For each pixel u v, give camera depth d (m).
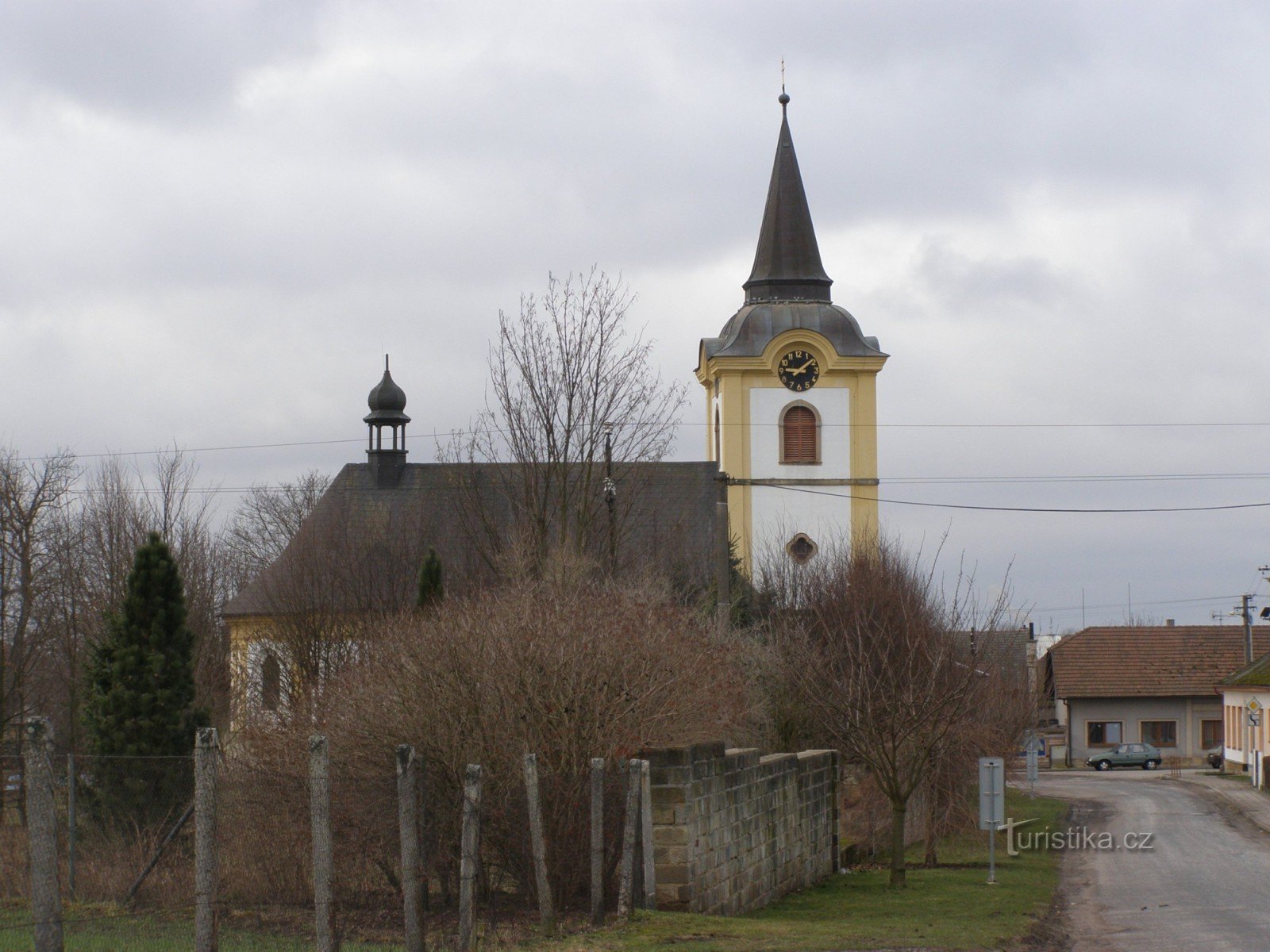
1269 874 31.83
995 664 41.50
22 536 49.19
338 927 16.22
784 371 74.00
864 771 37.88
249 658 46.41
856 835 36.72
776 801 25.77
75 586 52.44
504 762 19.69
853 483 73.75
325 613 47.09
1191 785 74.88
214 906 13.37
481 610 21.38
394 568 51.16
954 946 18.53
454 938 16.97
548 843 19.39
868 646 34.09
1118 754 100.75
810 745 36.81
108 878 18.66
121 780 19.44
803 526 73.75
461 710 19.80
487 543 42.84
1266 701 79.81
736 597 49.84
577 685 19.98
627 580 34.81
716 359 73.94
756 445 73.94
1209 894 27.66
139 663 30.94
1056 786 74.06
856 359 73.62
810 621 41.59
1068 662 106.38
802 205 76.75
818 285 75.88
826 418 73.94
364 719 20.25
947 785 37.50
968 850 38.78
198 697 42.59
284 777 19.36
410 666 20.19
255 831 18.81
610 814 19.88
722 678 23.83
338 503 69.19
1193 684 104.62
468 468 44.25
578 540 39.47
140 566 31.42
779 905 24.62
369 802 18.84
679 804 20.08
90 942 16.17
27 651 49.81
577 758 19.97
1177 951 19.52
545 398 40.19
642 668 20.72
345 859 18.58
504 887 19.81
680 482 73.06
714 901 21.31
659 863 20.12
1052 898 26.61
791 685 35.84
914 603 37.53
